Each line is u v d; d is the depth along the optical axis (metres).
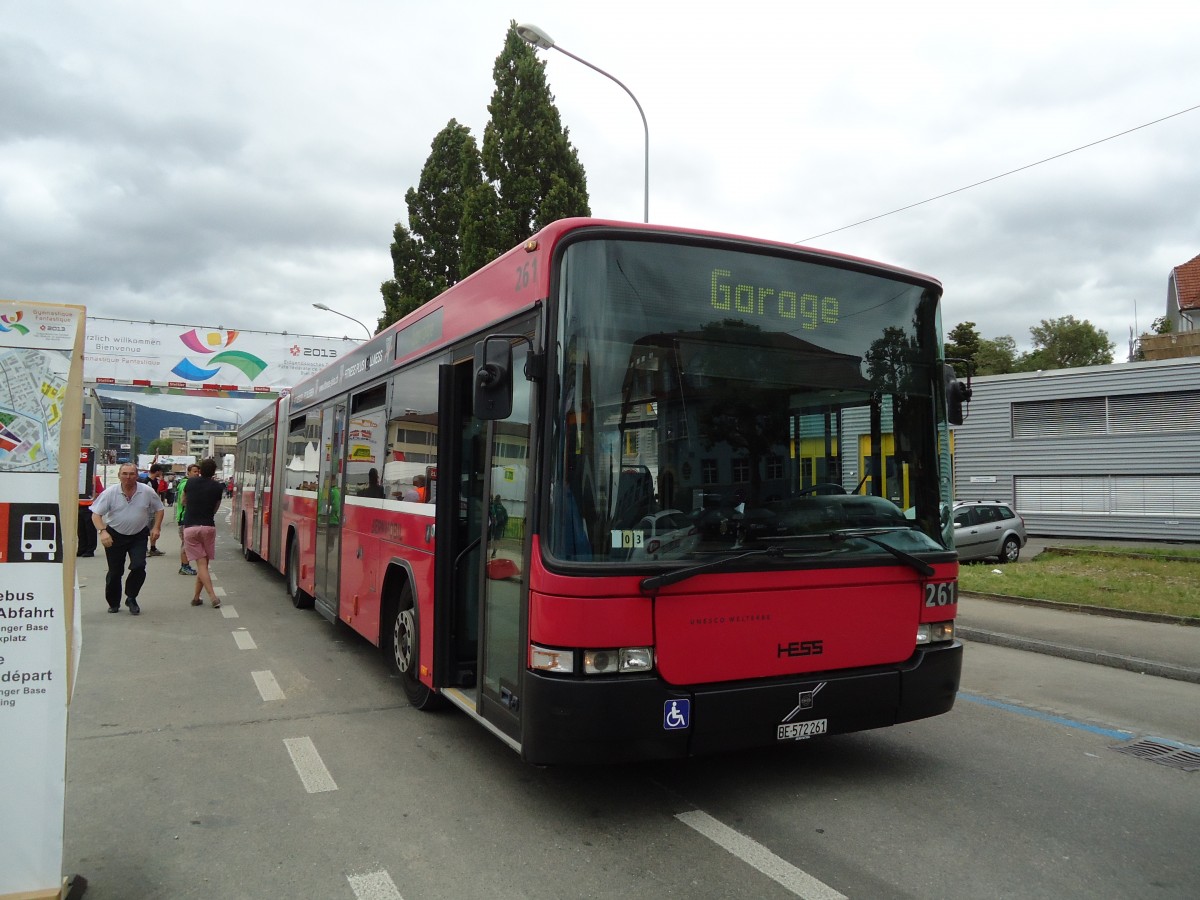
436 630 5.40
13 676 3.04
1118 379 24.34
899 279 4.86
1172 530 23.52
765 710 4.14
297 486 11.20
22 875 3.03
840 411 4.58
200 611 10.76
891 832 4.17
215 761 5.14
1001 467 26.58
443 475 5.45
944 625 4.79
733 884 3.59
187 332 31.56
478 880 3.62
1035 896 3.53
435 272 31.02
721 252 4.40
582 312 4.07
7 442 3.04
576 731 3.82
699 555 4.09
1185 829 4.29
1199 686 7.64
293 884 3.58
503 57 24.33
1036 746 5.73
